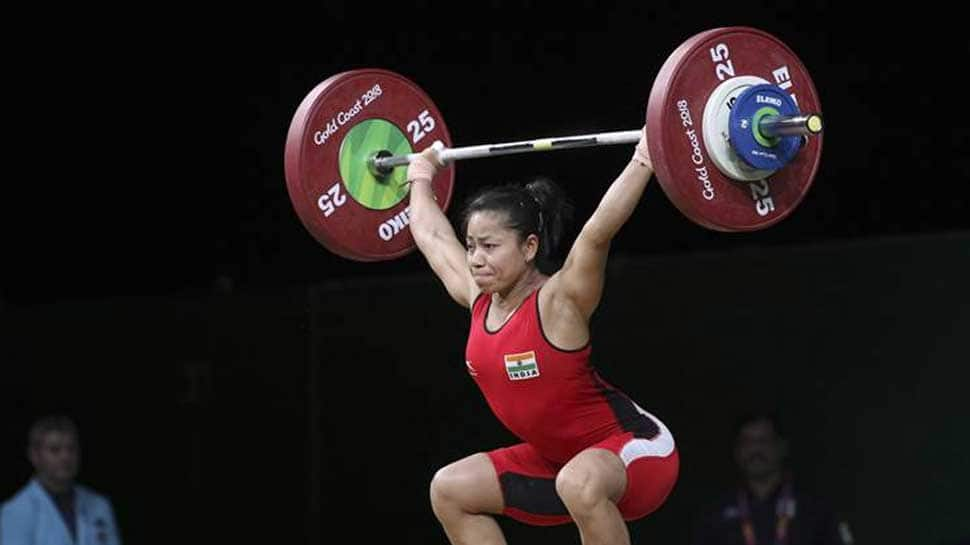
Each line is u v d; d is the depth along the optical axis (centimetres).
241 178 3672
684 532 3017
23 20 3725
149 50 3684
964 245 2853
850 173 3266
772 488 2838
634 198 1711
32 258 3881
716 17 3231
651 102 1725
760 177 1764
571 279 1708
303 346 3384
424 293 3294
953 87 3166
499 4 3391
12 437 3578
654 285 3091
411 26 3466
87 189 3809
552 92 3350
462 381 3247
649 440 1756
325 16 3519
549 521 1836
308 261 3706
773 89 1752
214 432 3450
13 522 2947
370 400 3328
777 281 2997
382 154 2027
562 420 1755
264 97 3597
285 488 3388
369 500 3319
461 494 1811
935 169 3212
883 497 2883
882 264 2919
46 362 3569
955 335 2845
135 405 3503
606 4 3303
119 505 3506
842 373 2936
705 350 3041
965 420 2827
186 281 3797
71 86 3750
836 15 3219
